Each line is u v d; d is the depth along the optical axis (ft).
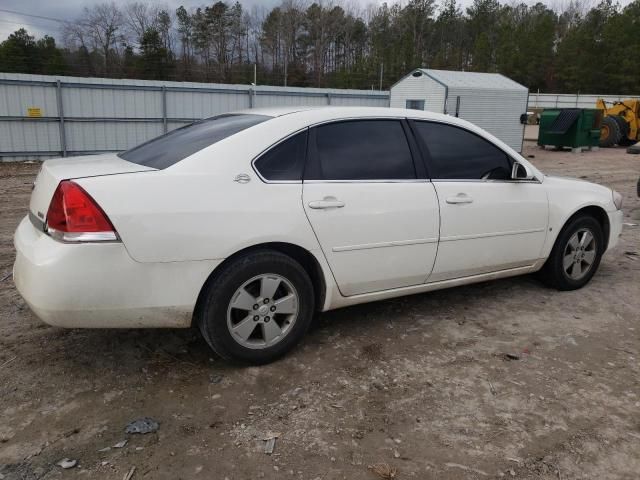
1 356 11.30
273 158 10.78
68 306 9.17
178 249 9.64
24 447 8.52
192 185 9.87
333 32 227.81
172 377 10.66
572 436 9.05
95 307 9.32
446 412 9.66
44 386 10.24
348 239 11.40
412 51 220.43
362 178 11.71
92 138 56.24
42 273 9.07
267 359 11.10
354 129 11.96
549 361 11.59
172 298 9.78
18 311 13.55
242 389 10.28
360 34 235.40
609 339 12.71
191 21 210.59
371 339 12.46
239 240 10.11
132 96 57.06
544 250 14.90
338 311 14.03
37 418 9.27
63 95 53.93
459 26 258.98
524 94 62.64
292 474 8.05
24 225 10.90
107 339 12.16
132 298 9.50
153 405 9.71
